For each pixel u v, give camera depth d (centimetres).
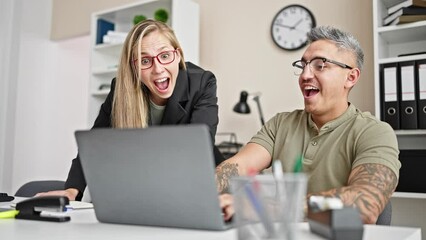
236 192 61
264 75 289
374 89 232
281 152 141
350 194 89
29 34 416
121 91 160
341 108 131
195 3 309
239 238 61
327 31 133
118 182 79
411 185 200
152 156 74
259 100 289
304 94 134
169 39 160
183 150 71
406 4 214
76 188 144
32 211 93
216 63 310
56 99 435
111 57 365
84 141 80
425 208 227
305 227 75
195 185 71
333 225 61
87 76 464
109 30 363
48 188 190
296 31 278
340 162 125
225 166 132
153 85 159
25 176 407
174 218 75
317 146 132
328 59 128
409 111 206
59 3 428
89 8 401
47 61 430
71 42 439
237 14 305
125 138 75
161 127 71
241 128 295
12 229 77
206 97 171
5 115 402
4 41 408
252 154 142
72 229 77
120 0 375
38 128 420
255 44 295
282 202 58
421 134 217
